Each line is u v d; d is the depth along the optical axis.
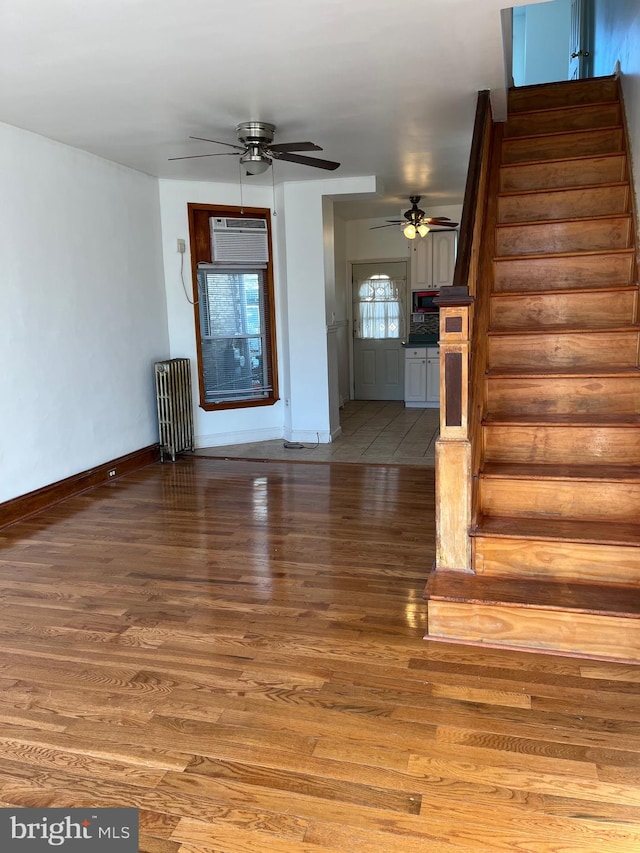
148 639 2.68
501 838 1.64
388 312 9.02
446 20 2.70
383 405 8.79
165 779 1.87
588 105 4.43
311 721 2.12
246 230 6.17
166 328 6.03
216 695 2.28
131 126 4.15
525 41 7.40
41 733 2.09
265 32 2.78
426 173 5.84
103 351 5.10
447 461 2.64
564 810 1.73
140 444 5.68
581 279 3.64
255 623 2.80
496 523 2.75
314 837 1.65
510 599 2.48
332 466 5.55
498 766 1.89
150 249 5.72
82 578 3.32
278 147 3.93
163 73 3.22
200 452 6.20
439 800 1.77
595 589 2.54
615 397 3.10
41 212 4.35
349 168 5.55
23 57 2.97
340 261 8.66
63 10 2.51
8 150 4.05
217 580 3.26
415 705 2.19
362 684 2.32
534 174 4.16
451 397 2.59
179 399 5.90
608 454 2.94
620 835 1.64
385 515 4.21
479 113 3.56
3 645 2.65
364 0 2.50
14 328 4.15
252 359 6.55
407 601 2.98
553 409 3.18
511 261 3.70
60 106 3.71
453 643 2.58
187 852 1.62
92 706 2.23
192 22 2.65
